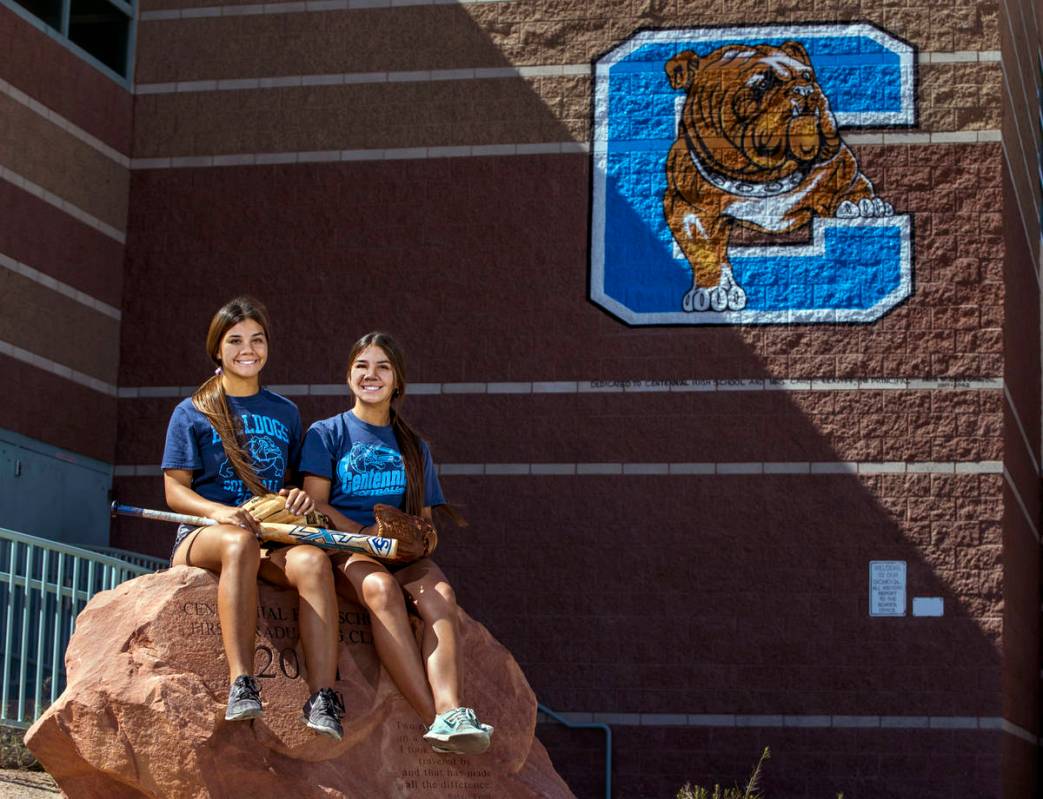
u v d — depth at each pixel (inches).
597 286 625.0
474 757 296.7
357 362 307.7
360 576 286.7
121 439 649.0
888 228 612.4
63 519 617.3
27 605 433.7
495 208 637.3
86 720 268.5
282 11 669.3
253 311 301.4
